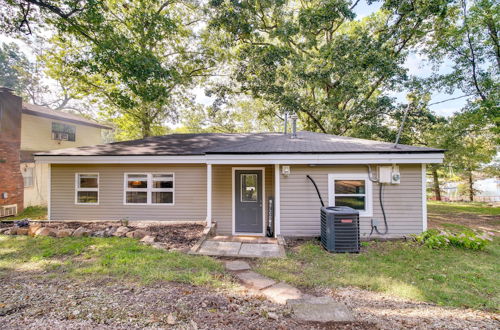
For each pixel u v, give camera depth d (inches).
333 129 573.0
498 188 1072.8
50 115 564.1
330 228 218.7
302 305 124.7
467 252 218.2
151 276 155.3
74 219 346.3
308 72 528.7
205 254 205.3
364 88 572.1
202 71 697.6
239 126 944.9
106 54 397.7
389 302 131.6
